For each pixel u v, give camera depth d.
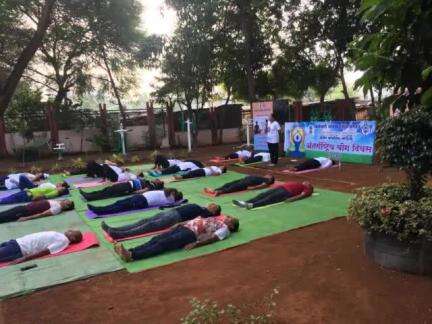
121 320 3.78
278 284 4.32
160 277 4.69
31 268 5.10
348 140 12.88
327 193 8.55
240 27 20.09
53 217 7.68
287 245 5.53
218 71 21.86
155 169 13.03
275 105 15.95
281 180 10.59
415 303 3.73
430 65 2.83
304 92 24.11
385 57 2.95
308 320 3.57
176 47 20.00
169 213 6.45
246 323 3.46
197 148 21.55
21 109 20.45
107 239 6.13
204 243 5.62
